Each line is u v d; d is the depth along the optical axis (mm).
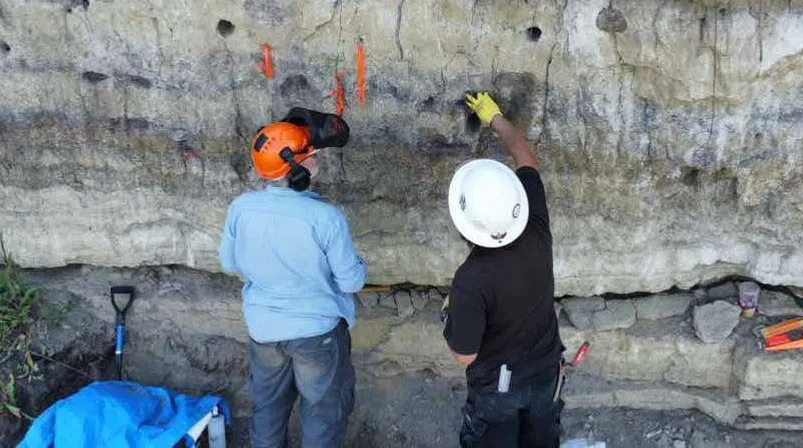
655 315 3561
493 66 3059
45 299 3715
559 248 3439
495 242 2516
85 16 3062
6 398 3434
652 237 3383
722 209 3285
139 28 3078
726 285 3584
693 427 3598
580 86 3053
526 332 2693
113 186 3477
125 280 3770
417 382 3738
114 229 3592
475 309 2531
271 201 2668
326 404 3059
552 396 2928
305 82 3184
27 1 3033
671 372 3584
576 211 3365
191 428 3375
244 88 3201
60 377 3615
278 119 3273
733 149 3088
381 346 3723
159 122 3297
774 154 3080
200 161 3387
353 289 2855
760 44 2787
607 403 3680
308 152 2660
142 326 3771
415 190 3383
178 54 3135
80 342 3693
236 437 3668
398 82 3133
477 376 2832
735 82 2881
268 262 2732
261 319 2871
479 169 2555
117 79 3209
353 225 3479
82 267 3789
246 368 3771
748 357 3385
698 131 3061
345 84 3156
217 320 3762
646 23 2824
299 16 2996
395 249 3523
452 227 3439
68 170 3443
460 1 2902
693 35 2812
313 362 2920
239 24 3039
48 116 3305
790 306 3484
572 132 3168
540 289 2625
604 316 3547
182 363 3770
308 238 2658
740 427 3561
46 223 3580
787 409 3479
